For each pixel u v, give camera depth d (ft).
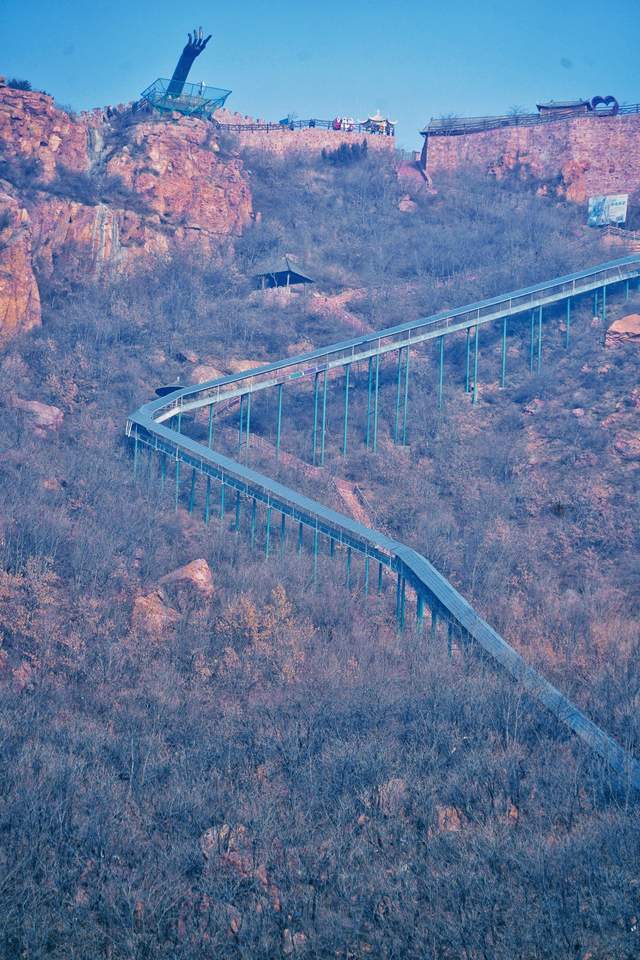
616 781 113.39
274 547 214.90
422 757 116.57
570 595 196.24
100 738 125.70
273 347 336.49
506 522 228.63
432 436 278.67
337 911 89.35
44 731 126.82
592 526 223.30
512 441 266.98
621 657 163.02
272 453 265.95
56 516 195.62
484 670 146.61
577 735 125.18
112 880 92.63
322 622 178.60
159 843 100.01
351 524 192.03
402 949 84.69
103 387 294.87
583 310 328.29
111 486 225.97
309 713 135.54
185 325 342.03
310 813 105.50
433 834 101.45
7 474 215.51
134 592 176.65
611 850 96.27
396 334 307.58
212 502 238.07
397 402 279.90
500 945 83.15
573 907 87.15
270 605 176.14
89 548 185.88
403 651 163.94
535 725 129.18
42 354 302.25
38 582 165.27
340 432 286.87
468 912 87.30
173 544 204.95
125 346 321.93
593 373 285.84
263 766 117.60
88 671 150.10
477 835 99.50
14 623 155.94
